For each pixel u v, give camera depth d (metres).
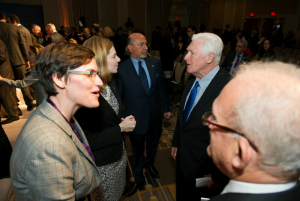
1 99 3.16
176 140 1.58
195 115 1.17
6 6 8.45
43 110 0.64
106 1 10.27
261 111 0.34
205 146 1.17
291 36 9.23
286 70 0.41
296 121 0.33
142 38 1.68
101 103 1.13
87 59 0.66
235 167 0.40
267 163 0.36
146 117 1.80
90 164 0.77
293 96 0.34
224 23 14.64
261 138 0.34
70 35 8.16
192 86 1.38
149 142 2.00
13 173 0.59
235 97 0.39
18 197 0.62
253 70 0.43
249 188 0.40
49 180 0.55
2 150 1.86
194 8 11.71
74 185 0.67
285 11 10.90
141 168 1.87
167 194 1.88
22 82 2.00
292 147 0.33
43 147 0.55
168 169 2.23
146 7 10.41
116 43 5.79
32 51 2.16
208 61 1.15
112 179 1.24
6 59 3.15
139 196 1.86
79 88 0.65
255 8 12.66
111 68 1.27
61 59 0.61
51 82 0.64
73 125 0.80
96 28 6.00
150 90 1.78
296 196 0.37
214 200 0.40
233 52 3.58
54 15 9.37
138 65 1.79
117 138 1.11
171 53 4.17
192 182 1.27
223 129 0.41
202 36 1.17
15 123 3.23
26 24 8.93
